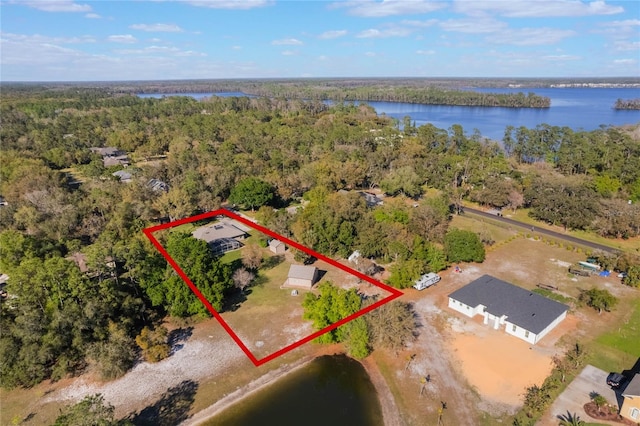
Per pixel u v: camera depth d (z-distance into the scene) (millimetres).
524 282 55312
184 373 39500
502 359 40344
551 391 35812
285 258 63812
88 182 92938
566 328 45125
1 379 36344
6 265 53500
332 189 92812
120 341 39781
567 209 74500
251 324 46969
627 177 88250
